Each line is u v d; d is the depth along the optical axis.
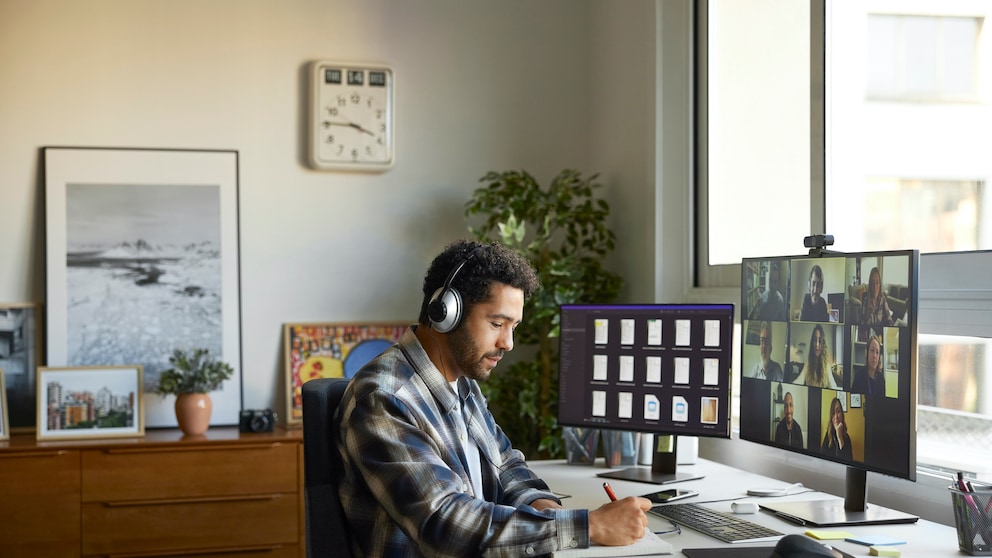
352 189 3.99
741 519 2.07
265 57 3.91
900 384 1.89
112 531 3.40
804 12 2.86
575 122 4.19
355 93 3.93
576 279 3.58
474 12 4.11
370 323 3.96
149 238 3.78
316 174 3.95
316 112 3.90
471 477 1.98
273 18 3.92
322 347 3.91
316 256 3.95
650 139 3.47
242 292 3.88
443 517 1.68
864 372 1.98
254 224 3.89
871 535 1.91
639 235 3.61
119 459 3.40
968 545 1.77
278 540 3.51
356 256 3.98
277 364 3.90
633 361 2.65
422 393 1.87
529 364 3.82
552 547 1.70
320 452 1.80
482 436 2.13
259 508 3.50
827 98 2.73
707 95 3.34
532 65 4.16
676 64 3.42
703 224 3.38
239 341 3.84
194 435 3.60
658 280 3.44
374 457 1.74
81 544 3.38
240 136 3.88
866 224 2.61
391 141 3.96
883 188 2.55
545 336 3.80
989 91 2.26
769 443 2.29
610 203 3.91
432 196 4.06
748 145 3.13
